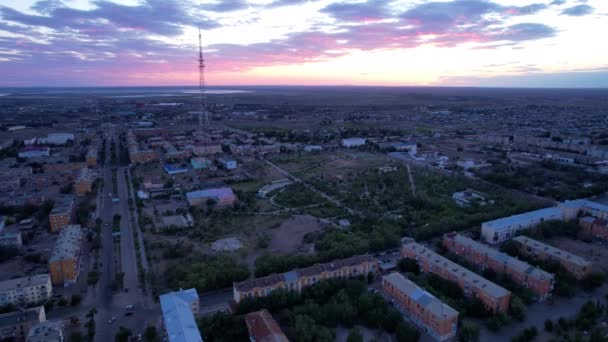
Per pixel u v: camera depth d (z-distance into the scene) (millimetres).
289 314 198000
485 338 187250
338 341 185625
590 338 178500
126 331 187375
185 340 168000
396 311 198125
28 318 190750
